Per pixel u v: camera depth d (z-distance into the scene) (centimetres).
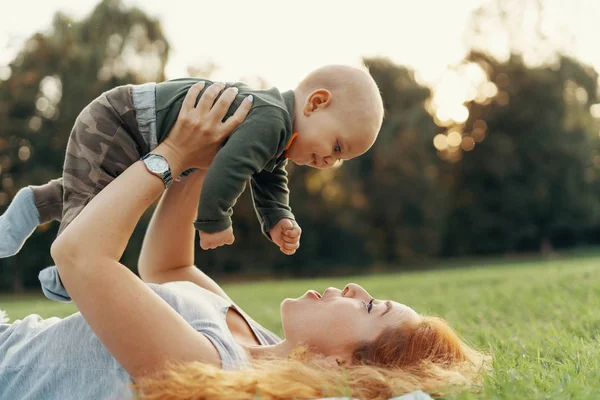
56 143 2328
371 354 231
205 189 236
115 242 204
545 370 251
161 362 201
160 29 2430
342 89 273
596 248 3284
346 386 206
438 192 3039
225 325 231
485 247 3281
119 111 246
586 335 328
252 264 2728
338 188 2819
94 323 200
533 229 3244
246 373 202
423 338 235
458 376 222
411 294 805
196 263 2655
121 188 212
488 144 3234
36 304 1113
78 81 2303
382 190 2920
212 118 235
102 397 211
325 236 2831
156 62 2430
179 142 230
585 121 3291
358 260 2852
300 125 270
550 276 784
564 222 3259
